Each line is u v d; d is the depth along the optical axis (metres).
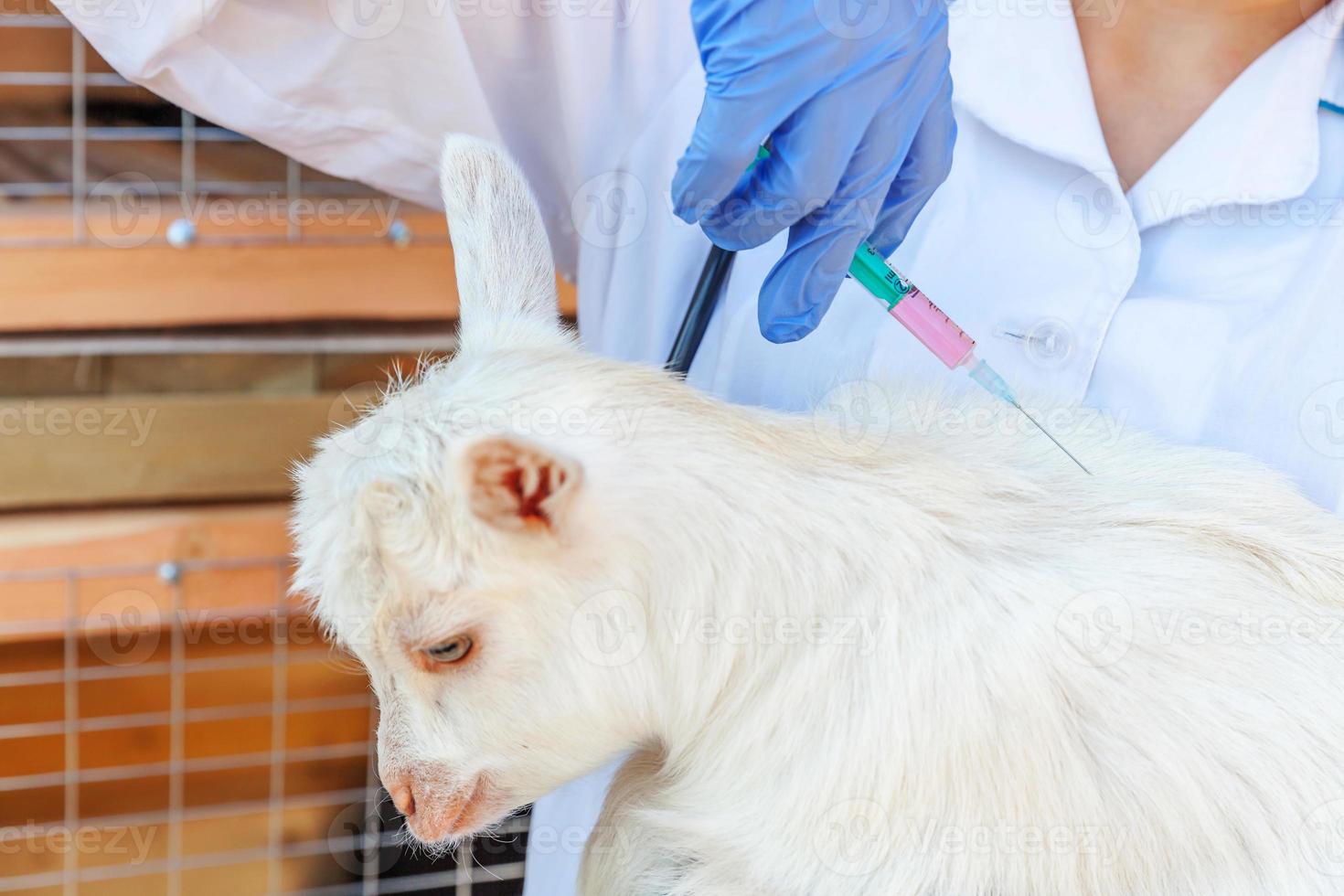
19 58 1.55
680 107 1.16
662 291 1.17
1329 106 1.01
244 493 1.70
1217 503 0.89
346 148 1.23
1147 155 1.07
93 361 1.63
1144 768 0.74
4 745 1.68
